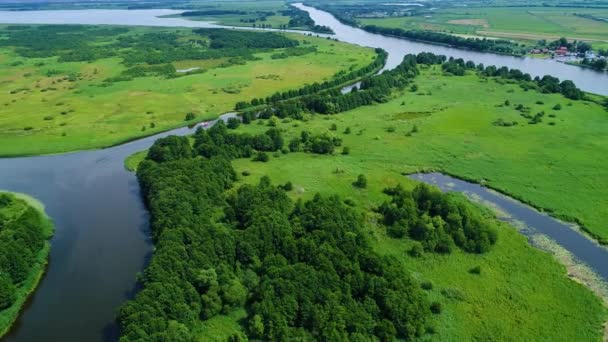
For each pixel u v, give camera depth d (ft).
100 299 280.92
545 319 250.16
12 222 341.41
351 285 256.93
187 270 265.13
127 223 363.15
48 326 260.21
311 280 253.24
